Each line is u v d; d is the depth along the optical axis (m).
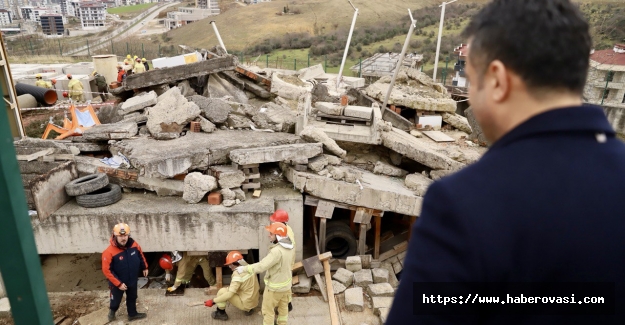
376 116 9.77
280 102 12.20
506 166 1.19
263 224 7.58
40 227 7.33
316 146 8.34
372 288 7.81
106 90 19.27
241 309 7.29
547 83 1.20
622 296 1.15
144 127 9.23
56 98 16.47
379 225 8.63
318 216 8.27
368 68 27.89
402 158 10.31
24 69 22.33
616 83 22.00
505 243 1.12
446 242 1.16
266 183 8.47
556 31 1.17
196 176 7.73
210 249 7.68
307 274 7.96
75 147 8.73
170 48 55.22
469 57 1.37
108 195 7.63
